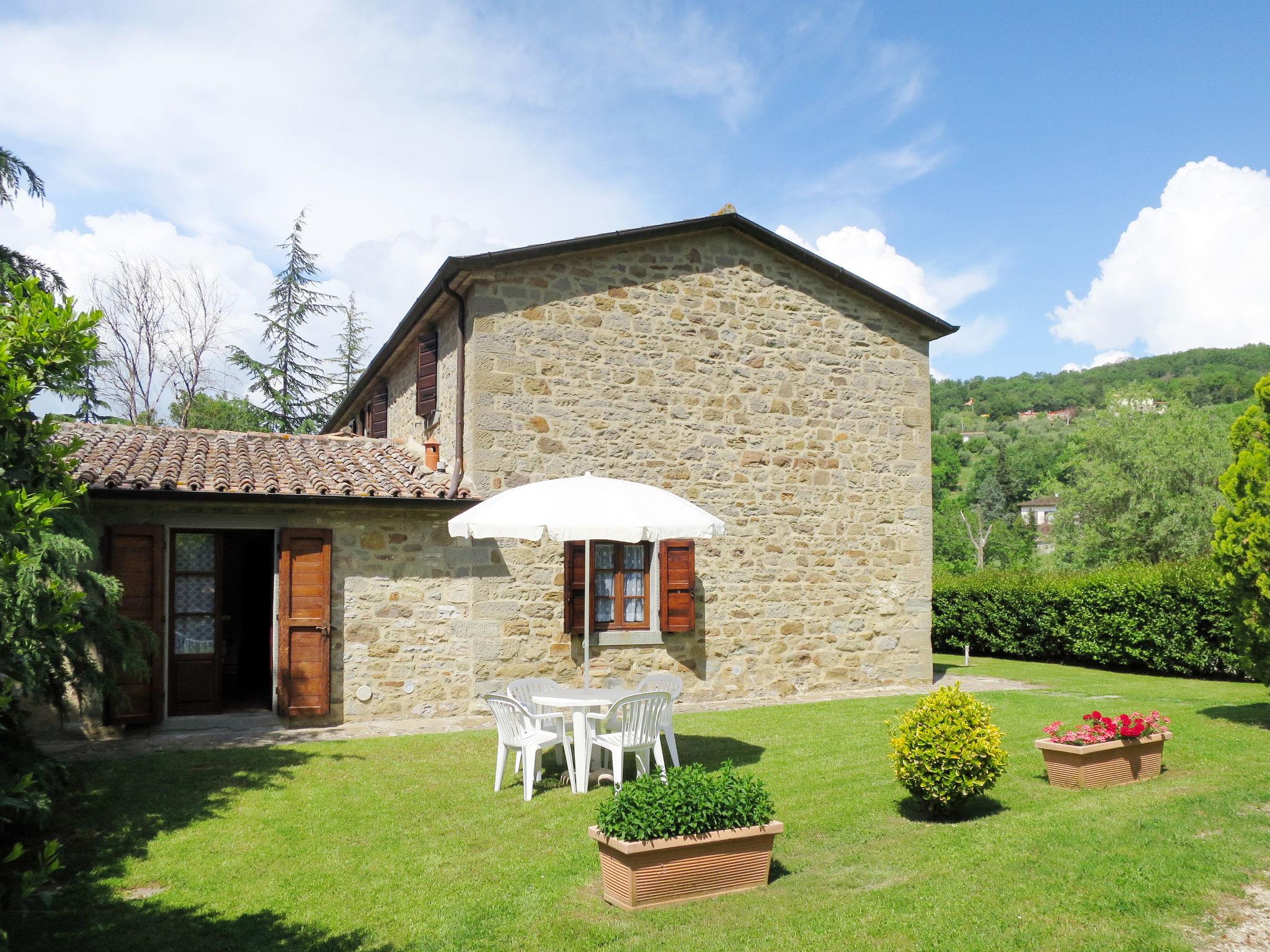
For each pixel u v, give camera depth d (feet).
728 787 15.53
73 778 20.75
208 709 31.37
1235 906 13.91
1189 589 44.42
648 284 37.78
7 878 15.79
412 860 17.22
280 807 20.75
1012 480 174.70
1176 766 23.70
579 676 34.94
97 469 29.86
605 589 36.22
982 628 59.67
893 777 23.13
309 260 101.19
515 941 13.35
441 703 32.86
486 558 33.81
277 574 31.09
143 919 14.49
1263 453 27.02
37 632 13.62
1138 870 15.35
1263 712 30.94
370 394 56.18
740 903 14.64
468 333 34.96
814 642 40.32
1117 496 101.86
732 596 38.70
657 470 37.35
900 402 43.55
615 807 14.97
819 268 41.45
